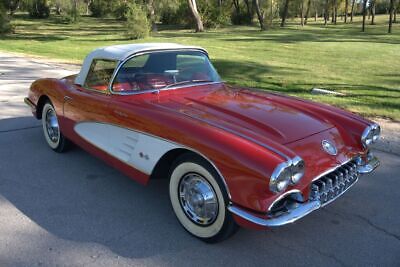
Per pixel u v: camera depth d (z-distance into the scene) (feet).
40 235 11.05
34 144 17.98
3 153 16.87
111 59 13.35
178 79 14.05
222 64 45.52
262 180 9.06
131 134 12.01
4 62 44.60
